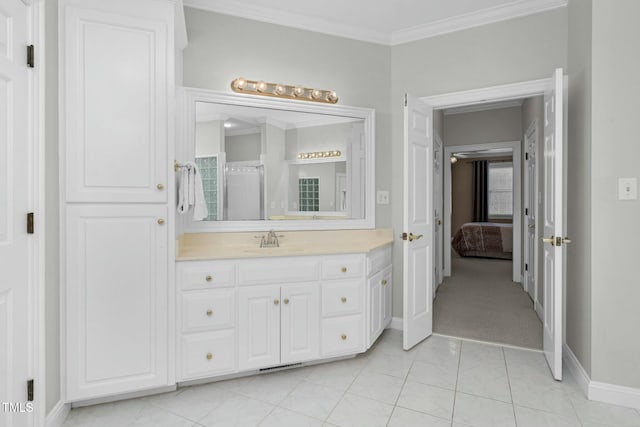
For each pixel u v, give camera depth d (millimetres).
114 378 1921
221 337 2160
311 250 2475
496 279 5305
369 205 3133
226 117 2719
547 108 2590
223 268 2154
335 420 1853
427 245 3018
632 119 1953
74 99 1829
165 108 1999
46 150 1680
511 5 2727
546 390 2152
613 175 1986
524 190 4746
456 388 2178
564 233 2561
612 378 2006
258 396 2076
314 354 2393
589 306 2070
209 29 2703
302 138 2938
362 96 3143
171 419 1852
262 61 2850
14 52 1463
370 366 2473
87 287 1859
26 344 1535
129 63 1931
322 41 3023
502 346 2832
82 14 1843
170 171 2020
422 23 3010
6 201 1415
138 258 1958
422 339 2930
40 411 1606
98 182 1871
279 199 2869
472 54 2918
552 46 2650
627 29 1957
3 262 1395
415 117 2809
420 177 2898
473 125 5414
